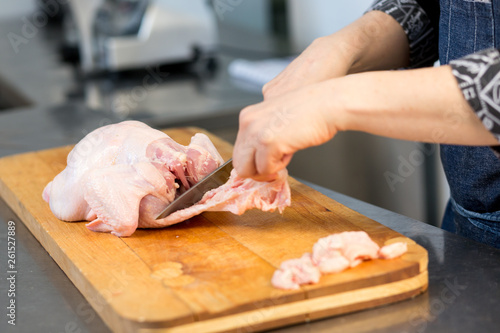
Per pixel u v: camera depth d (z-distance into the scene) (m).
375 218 1.45
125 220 1.35
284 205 1.34
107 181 1.36
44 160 1.72
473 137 1.15
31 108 2.32
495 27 1.33
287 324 1.18
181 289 1.20
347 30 1.45
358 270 1.21
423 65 1.55
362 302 1.20
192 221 1.41
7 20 4.29
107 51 2.67
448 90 1.14
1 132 2.04
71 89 2.62
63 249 1.33
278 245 1.31
